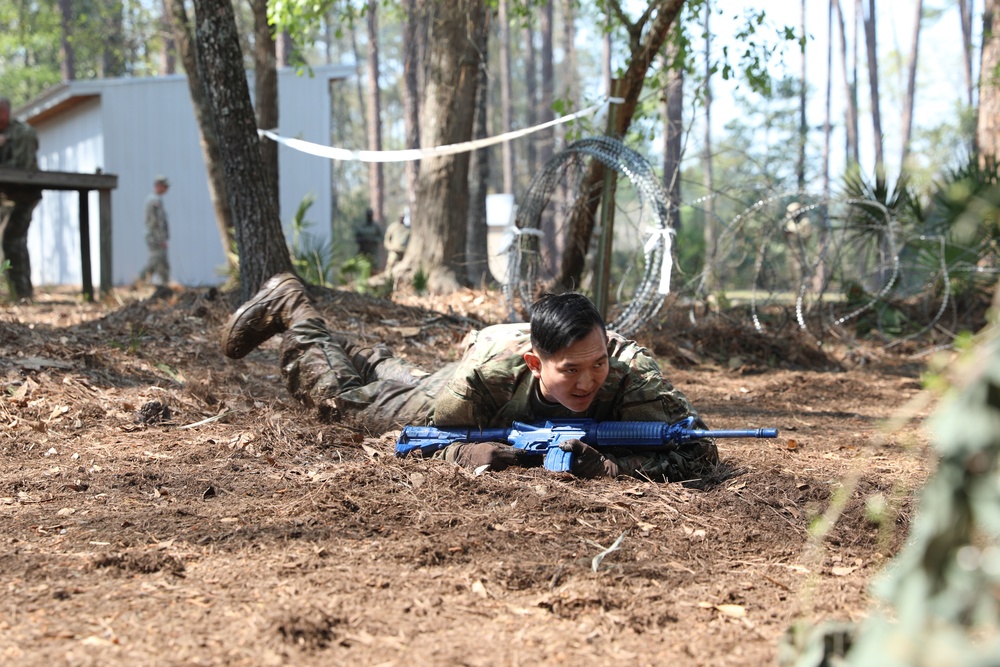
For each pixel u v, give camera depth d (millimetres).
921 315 12445
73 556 3531
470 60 14297
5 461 5105
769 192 11359
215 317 9273
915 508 4180
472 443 4789
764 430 4410
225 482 4594
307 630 2789
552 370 4348
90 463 5055
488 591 3205
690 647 2764
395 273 14617
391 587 3213
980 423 1377
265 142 13062
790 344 10648
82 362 7172
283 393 6926
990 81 15125
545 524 3898
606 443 4621
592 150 9273
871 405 8117
